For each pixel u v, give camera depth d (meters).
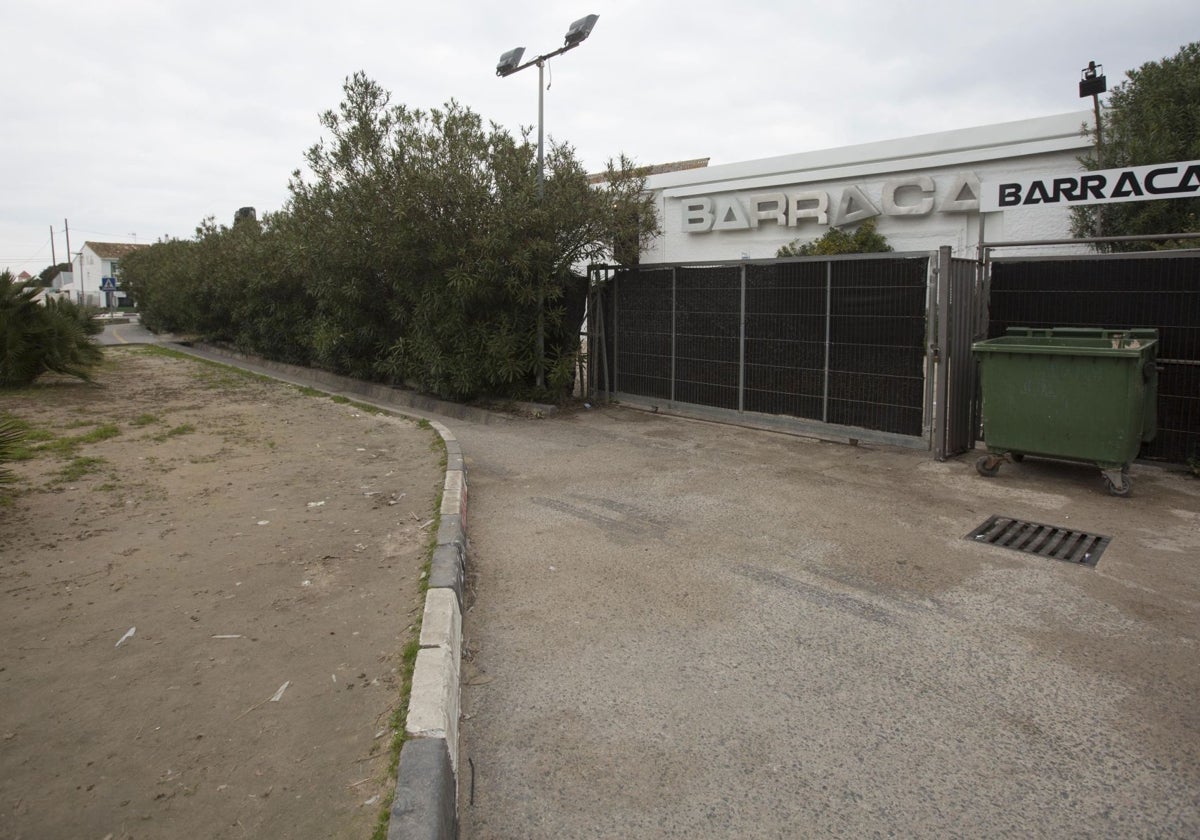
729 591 4.55
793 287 8.81
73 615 4.02
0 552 4.97
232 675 3.40
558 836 2.58
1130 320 7.08
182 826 2.44
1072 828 2.57
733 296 9.52
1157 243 10.68
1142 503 6.04
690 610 4.30
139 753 2.83
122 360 20.56
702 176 19.02
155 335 34.22
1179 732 3.08
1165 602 4.27
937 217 15.28
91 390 13.63
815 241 16.52
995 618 4.12
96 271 74.25
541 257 10.39
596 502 6.45
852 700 3.37
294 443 8.63
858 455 7.87
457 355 11.25
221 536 5.30
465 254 10.30
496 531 5.73
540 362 10.98
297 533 5.36
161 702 3.18
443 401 11.90
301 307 17.39
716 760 2.97
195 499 6.26
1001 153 14.13
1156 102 10.91
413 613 4.01
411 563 4.75
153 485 6.70
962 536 5.41
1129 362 5.96
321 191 12.52
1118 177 6.91
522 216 10.06
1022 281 7.68
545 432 9.53
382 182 10.80
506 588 4.66
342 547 5.07
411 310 12.37
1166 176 6.66
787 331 8.93
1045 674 3.54
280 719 3.05
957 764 2.92
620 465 7.73
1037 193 7.37
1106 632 3.94
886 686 3.47
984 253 7.80
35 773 2.71
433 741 2.74
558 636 4.02
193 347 26.42
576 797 2.77
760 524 5.77
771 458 7.87
